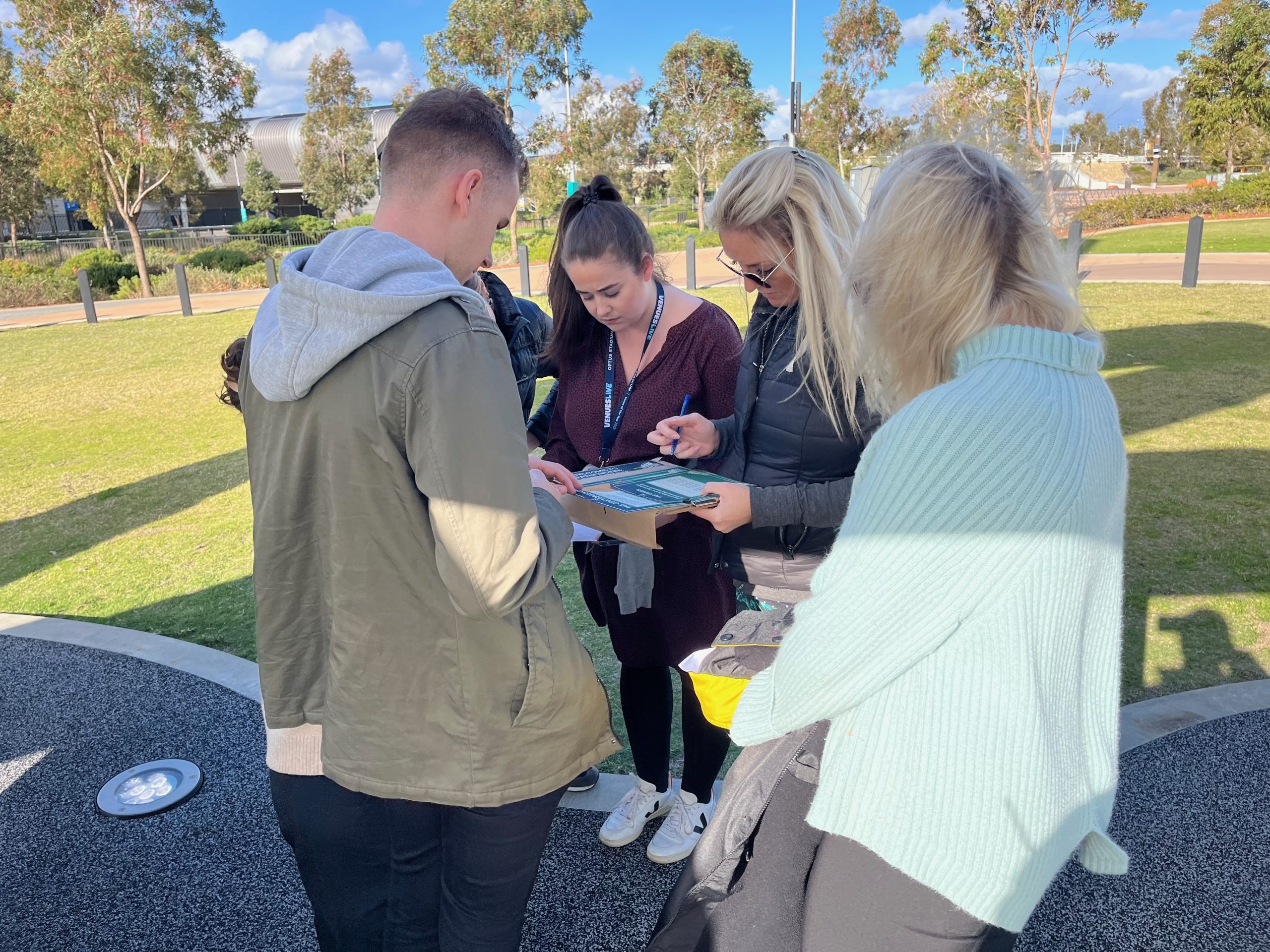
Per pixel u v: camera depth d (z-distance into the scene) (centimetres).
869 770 103
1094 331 111
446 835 146
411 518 128
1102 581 105
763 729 117
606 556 215
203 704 324
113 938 215
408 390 121
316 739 147
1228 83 3441
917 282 106
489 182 139
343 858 151
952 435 94
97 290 2202
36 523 541
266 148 6538
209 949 211
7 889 233
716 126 3747
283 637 142
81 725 311
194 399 882
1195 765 251
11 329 1525
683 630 212
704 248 2403
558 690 136
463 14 2747
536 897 220
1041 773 99
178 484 604
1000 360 100
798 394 171
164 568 458
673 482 179
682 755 277
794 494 166
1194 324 891
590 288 200
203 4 2398
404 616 131
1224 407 613
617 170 4462
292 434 131
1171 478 483
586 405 224
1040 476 94
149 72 2281
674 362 212
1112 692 111
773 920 125
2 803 270
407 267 126
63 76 2206
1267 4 3259
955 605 95
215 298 1991
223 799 268
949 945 107
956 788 99
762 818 129
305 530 136
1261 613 336
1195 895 206
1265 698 280
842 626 100
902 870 103
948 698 98
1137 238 1895
